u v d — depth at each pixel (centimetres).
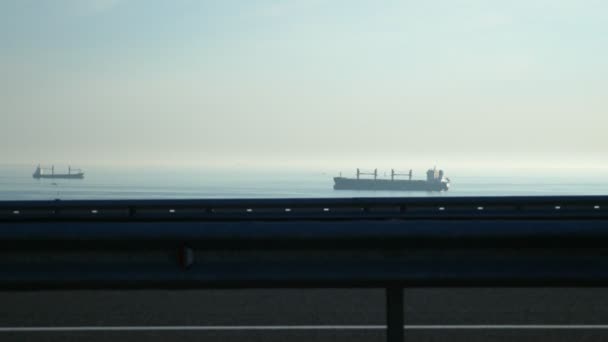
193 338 599
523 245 449
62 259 466
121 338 600
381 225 449
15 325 658
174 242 456
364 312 724
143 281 465
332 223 452
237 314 715
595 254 454
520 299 804
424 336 605
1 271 466
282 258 464
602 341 584
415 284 466
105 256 465
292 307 755
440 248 454
